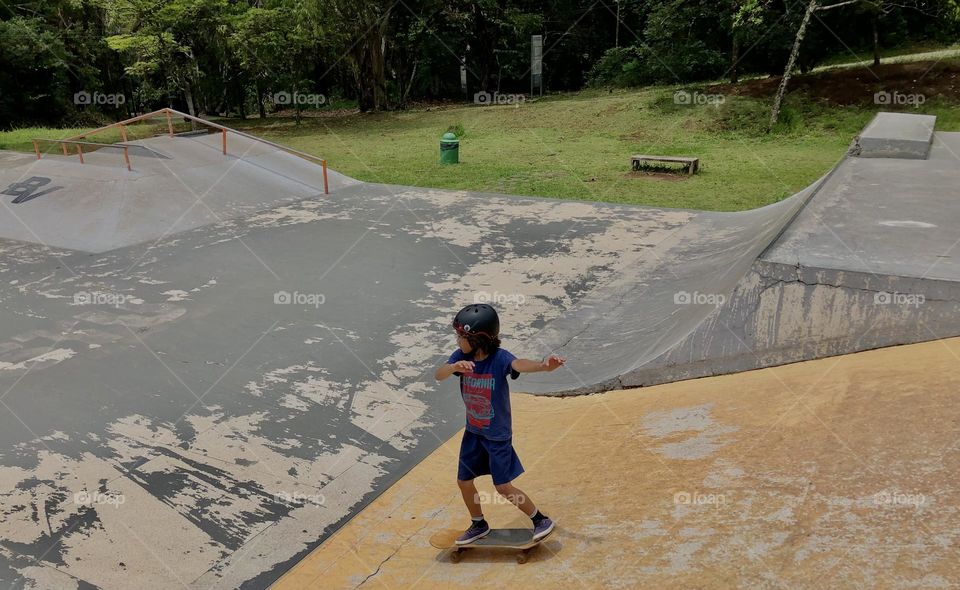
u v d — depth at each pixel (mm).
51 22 34344
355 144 25422
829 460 3574
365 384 6570
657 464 4148
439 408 6105
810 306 5578
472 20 38781
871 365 4895
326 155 22547
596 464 4449
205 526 4434
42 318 8281
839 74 26484
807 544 2885
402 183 17453
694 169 18234
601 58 41344
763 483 3520
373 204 14609
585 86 42750
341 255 10828
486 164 20203
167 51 31219
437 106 39562
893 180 9484
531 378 6793
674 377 6086
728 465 3850
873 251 6012
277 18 31422
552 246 11258
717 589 2721
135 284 9531
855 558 2715
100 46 34469
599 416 5492
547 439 5238
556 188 16453
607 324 7992
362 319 8219
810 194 8781
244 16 30828
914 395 4117
